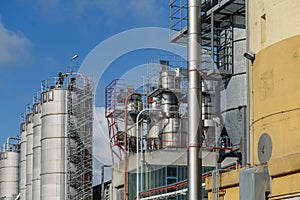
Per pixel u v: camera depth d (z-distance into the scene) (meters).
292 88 22.59
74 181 55.00
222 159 35.72
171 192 40.88
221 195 26.28
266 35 24.27
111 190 47.47
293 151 22.19
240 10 34.19
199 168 23.56
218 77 34.56
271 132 23.34
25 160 75.94
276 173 22.27
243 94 33.88
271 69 23.66
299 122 22.20
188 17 24.42
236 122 33.81
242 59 34.25
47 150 56.91
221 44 35.78
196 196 23.44
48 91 57.28
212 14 34.19
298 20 22.73
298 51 22.56
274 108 23.31
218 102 34.88
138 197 39.09
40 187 58.34
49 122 57.16
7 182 83.31
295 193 21.42
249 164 25.41
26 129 72.44
